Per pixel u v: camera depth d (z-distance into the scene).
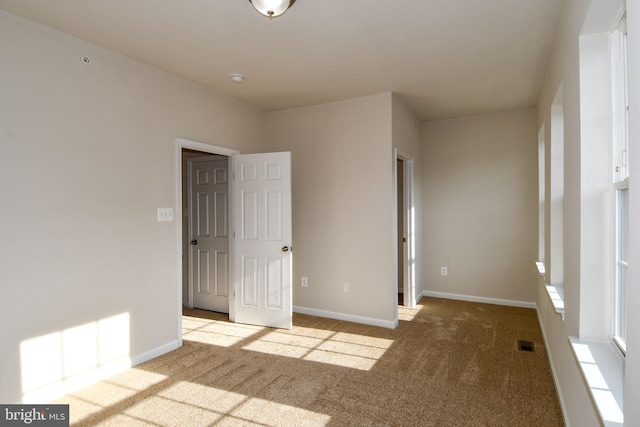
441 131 5.18
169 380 2.72
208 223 4.66
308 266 4.41
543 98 3.60
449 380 2.71
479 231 4.97
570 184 2.09
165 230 3.23
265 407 2.36
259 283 4.04
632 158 0.99
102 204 2.74
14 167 2.26
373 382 2.69
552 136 3.00
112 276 2.80
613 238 1.75
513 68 3.25
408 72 3.33
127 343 2.91
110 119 2.80
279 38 2.65
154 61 3.03
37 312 2.36
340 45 2.78
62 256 2.49
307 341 3.53
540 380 2.70
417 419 2.22
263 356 3.17
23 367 2.29
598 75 1.77
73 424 2.18
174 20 2.38
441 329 3.86
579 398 1.78
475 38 2.68
